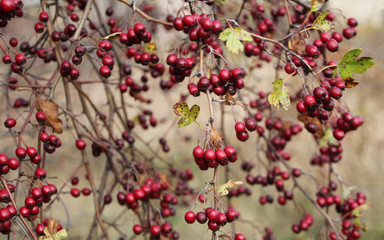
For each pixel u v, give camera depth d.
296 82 1.59
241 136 1.08
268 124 1.34
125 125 1.36
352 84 1.12
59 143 1.17
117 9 1.43
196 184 2.22
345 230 1.29
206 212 1.05
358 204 1.29
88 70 1.69
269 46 1.39
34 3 1.34
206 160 1.05
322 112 1.17
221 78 1.09
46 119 1.17
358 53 1.10
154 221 1.26
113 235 1.99
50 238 1.10
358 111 2.22
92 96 2.00
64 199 2.06
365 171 2.19
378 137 2.17
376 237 2.16
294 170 1.33
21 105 1.34
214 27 1.11
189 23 1.11
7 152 1.33
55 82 1.20
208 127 1.07
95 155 1.30
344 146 2.18
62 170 1.98
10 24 1.46
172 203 1.28
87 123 1.90
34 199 1.11
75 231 1.75
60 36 1.21
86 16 1.22
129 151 1.34
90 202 2.11
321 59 1.19
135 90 1.33
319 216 2.10
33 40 1.50
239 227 2.16
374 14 1.70
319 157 1.33
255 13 1.31
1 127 1.44
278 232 2.13
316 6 1.20
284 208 2.24
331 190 1.33
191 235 2.14
